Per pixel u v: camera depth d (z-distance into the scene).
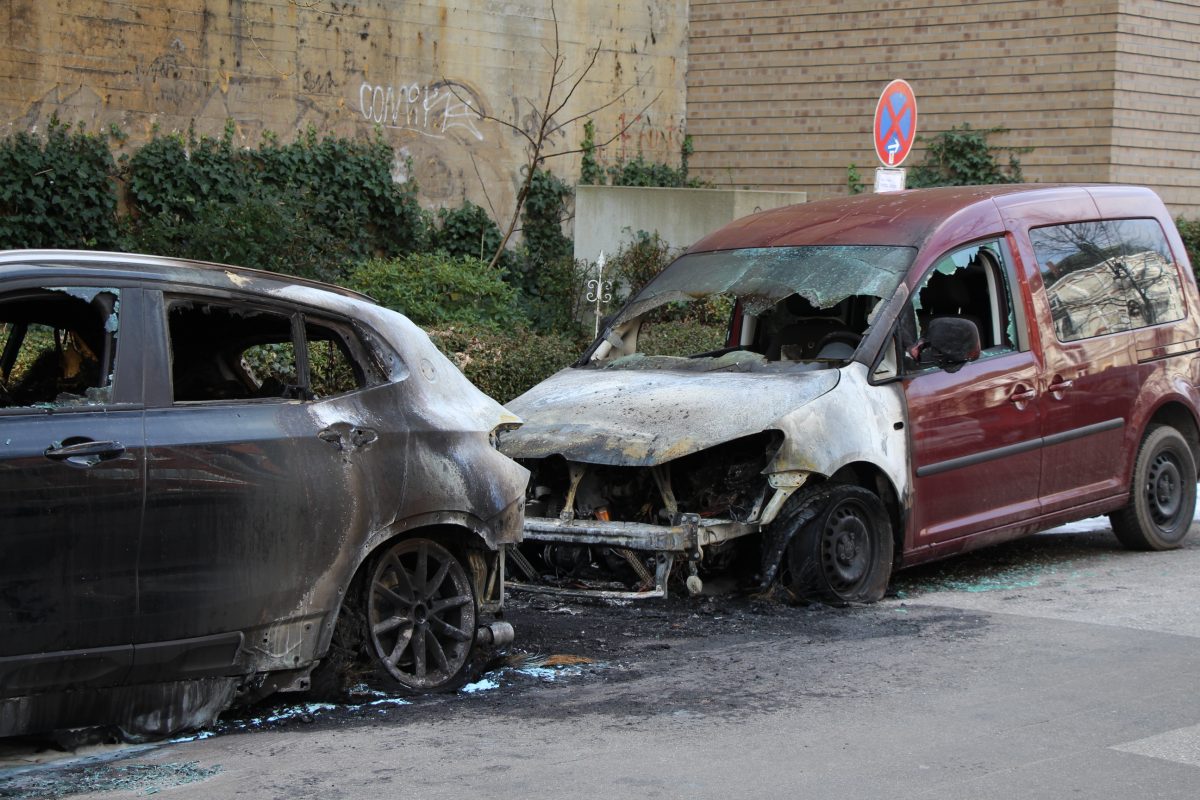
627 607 7.48
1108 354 9.11
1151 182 18.83
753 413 7.43
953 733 5.36
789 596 7.55
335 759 4.97
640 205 17.64
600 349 9.07
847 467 7.76
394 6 18.86
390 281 15.70
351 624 5.68
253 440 5.27
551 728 5.40
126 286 5.18
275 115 17.86
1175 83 18.84
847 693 5.94
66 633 4.81
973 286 8.76
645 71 21.48
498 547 6.07
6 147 15.73
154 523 4.98
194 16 17.06
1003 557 9.43
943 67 19.58
